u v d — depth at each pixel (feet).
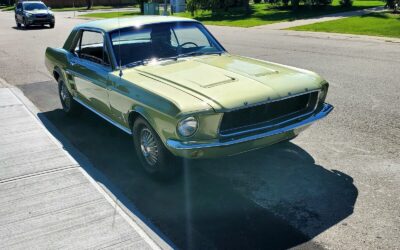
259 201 12.90
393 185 13.64
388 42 49.21
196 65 15.70
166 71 15.10
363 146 16.98
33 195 13.52
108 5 221.46
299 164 15.48
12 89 28.81
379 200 12.71
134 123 14.71
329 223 11.57
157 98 12.88
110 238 11.07
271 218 11.92
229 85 13.24
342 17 77.56
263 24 76.74
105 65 16.47
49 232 11.41
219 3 104.12
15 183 14.40
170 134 12.44
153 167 14.48
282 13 95.45
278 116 13.52
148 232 11.36
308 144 17.40
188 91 12.91
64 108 22.38
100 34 17.16
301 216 11.97
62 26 88.33
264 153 16.60
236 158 16.19
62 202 13.02
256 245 10.71
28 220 12.03
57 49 21.93
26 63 40.04
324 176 14.43
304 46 47.16
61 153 17.03
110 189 13.87
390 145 16.99
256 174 14.79
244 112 12.63
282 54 41.24
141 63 16.20
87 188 13.92
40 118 22.03
